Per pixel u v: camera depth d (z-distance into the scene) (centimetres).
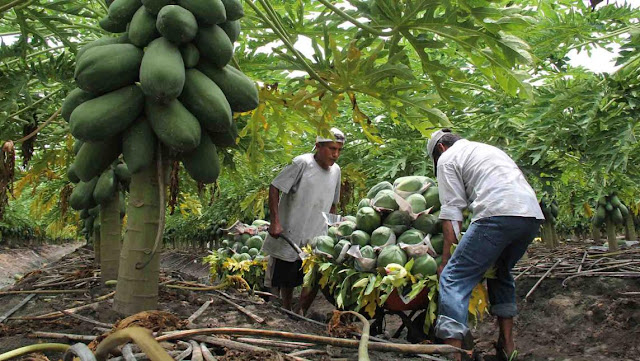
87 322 264
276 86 359
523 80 307
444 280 329
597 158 449
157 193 267
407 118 368
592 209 1016
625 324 444
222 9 242
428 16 293
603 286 531
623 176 612
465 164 356
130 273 264
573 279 571
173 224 1947
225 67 265
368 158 707
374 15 311
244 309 329
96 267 569
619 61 412
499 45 285
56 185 732
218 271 647
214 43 246
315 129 411
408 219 374
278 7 405
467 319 344
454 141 391
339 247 378
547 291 570
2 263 1847
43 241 3256
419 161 614
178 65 229
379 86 330
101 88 238
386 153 677
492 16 273
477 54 312
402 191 388
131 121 244
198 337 230
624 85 420
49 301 352
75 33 373
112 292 351
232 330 217
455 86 557
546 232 960
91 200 409
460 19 292
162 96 225
